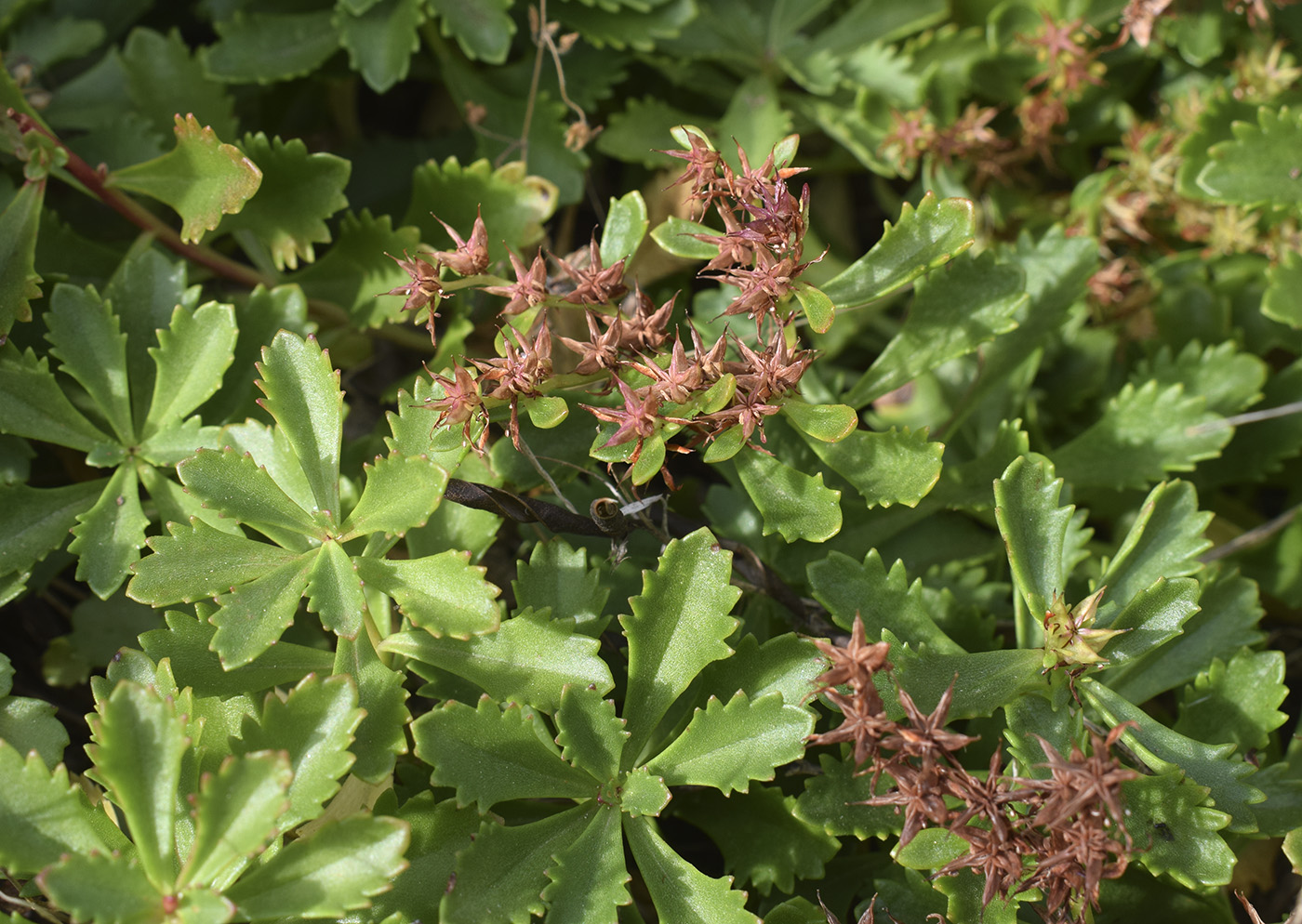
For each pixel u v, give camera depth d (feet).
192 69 1.62
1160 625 1.37
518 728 1.36
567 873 1.34
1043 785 1.27
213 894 1.27
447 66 1.66
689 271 1.67
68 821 1.30
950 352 1.45
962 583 1.51
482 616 1.34
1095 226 1.69
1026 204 1.72
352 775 1.38
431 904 1.35
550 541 1.44
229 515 1.35
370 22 1.61
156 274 1.48
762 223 1.34
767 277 1.34
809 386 1.53
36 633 1.57
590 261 1.38
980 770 1.40
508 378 1.34
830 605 1.40
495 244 1.55
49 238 1.53
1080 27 1.64
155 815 1.29
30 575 1.49
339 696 1.32
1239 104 1.61
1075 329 1.67
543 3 1.58
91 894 1.26
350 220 1.53
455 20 1.60
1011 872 1.28
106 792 1.35
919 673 1.37
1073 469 1.54
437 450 1.36
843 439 1.42
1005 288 1.46
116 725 1.29
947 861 1.34
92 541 1.42
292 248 1.52
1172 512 1.42
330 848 1.30
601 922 1.33
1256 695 1.41
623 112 1.74
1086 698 1.39
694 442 1.49
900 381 1.46
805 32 1.75
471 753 1.35
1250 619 1.44
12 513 1.44
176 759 1.29
